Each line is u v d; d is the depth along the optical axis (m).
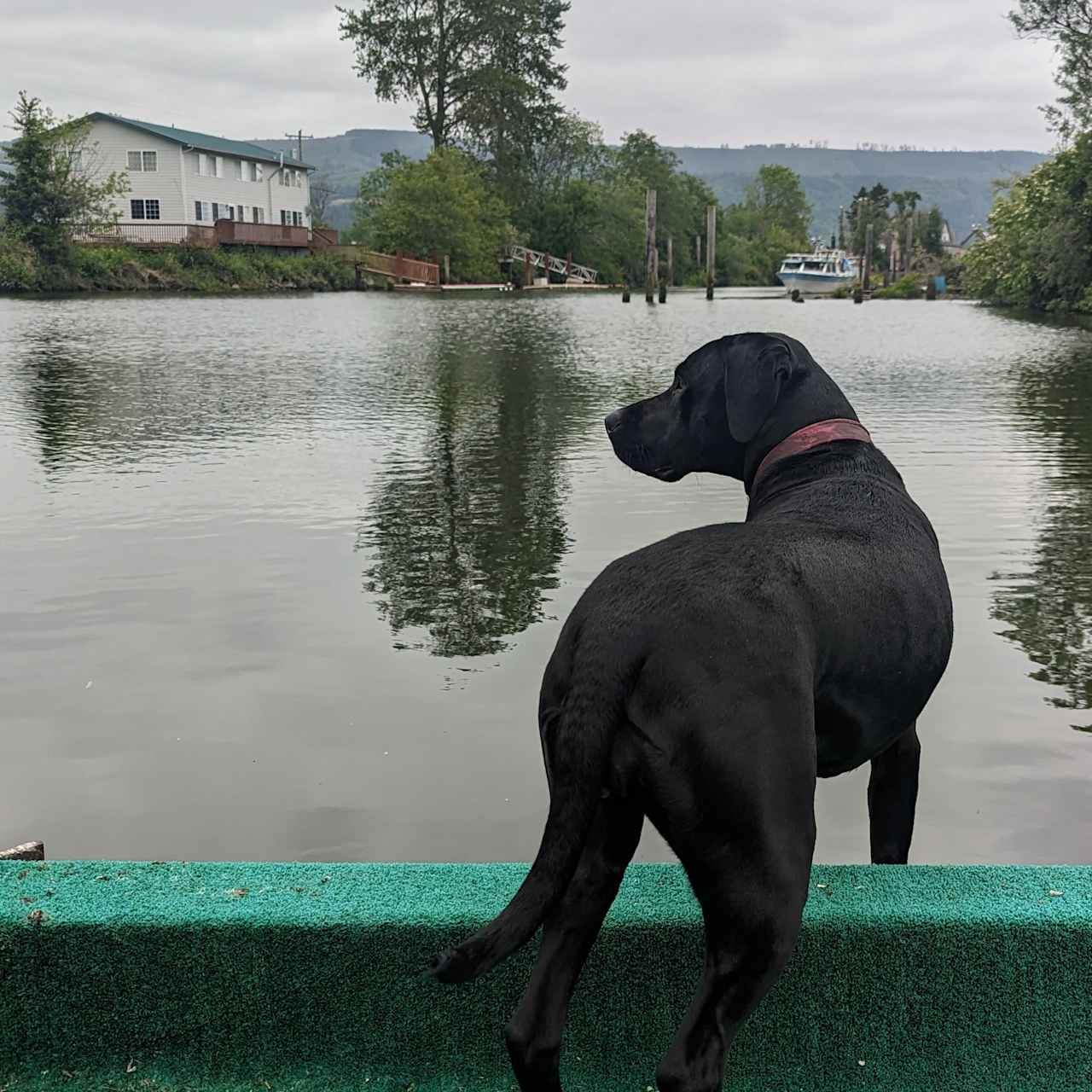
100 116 60.31
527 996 2.28
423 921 2.73
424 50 69.75
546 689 2.38
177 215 61.41
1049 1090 2.81
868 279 85.31
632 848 2.36
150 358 20.83
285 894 2.84
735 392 3.20
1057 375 19.17
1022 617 6.47
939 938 2.75
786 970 2.77
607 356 22.22
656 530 8.34
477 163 72.31
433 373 18.89
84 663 5.80
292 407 14.73
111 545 7.89
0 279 45.50
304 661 5.82
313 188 140.75
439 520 8.63
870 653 2.47
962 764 4.80
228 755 4.86
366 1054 2.79
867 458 3.08
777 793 2.17
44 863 2.98
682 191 95.19
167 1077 2.79
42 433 12.57
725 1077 2.82
